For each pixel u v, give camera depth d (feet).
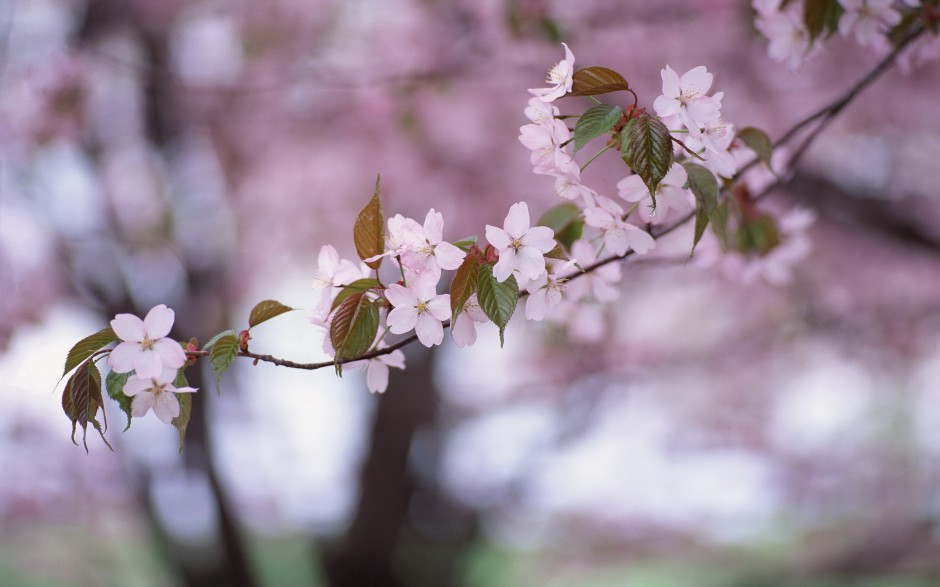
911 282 21.68
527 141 4.97
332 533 25.73
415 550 25.35
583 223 6.35
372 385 5.13
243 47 19.08
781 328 23.61
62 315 20.92
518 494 25.77
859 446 28.37
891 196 20.22
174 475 22.29
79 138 18.85
